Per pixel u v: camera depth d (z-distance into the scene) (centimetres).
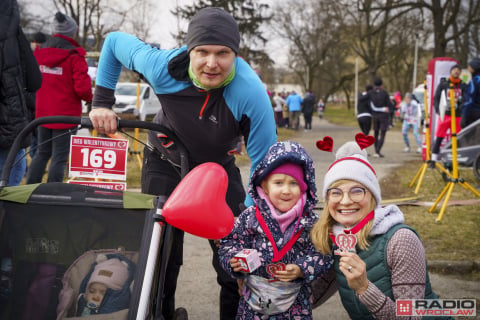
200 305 404
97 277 231
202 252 534
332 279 291
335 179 253
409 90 5259
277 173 271
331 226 266
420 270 238
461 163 901
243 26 3991
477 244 531
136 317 216
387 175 1012
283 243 272
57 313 230
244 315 282
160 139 308
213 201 237
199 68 260
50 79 573
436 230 584
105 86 302
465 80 1422
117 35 301
